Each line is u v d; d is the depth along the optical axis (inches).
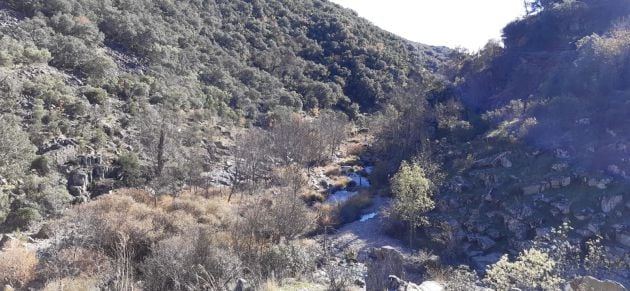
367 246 1183.6
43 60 1622.8
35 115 1310.3
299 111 2684.5
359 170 1919.3
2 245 796.0
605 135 1254.3
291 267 648.4
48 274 678.5
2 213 916.6
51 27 1825.8
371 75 3277.6
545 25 2176.4
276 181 1614.2
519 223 1136.2
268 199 1243.8
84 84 1676.9
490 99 2079.2
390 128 2014.0
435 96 2171.5
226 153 1765.5
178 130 1637.6
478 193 1314.0
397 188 1289.4
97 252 737.0
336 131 2183.8
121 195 1147.3
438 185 1397.6
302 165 1871.3
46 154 1206.3
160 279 604.1
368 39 3774.6
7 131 1090.1
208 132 1843.0
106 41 2114.9
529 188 1219.2
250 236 829.2
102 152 1358.3
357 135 2518.5
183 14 2807.6
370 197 1592.0
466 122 1784.0
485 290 532.7
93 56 1803.6
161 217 949.2
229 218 1038.4
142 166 1378.0
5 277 669.3
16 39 1648.6
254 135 1800.0
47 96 1424.7
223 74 2474.2
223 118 2127.2
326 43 3595.0
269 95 2672.2
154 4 2662.4
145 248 804.6
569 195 1143.6
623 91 1353.3
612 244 982.4
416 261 852.0
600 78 1414.9
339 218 1401.3
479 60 2336.4
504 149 1464.1
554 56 1936.5
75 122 1417.3
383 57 3484.3
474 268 1056.2
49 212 1026.1
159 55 2164.1
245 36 3230.8
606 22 1956.2
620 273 883.4
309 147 1945.1
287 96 2699.3
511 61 2149.4
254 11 3636.8
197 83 2246.6
